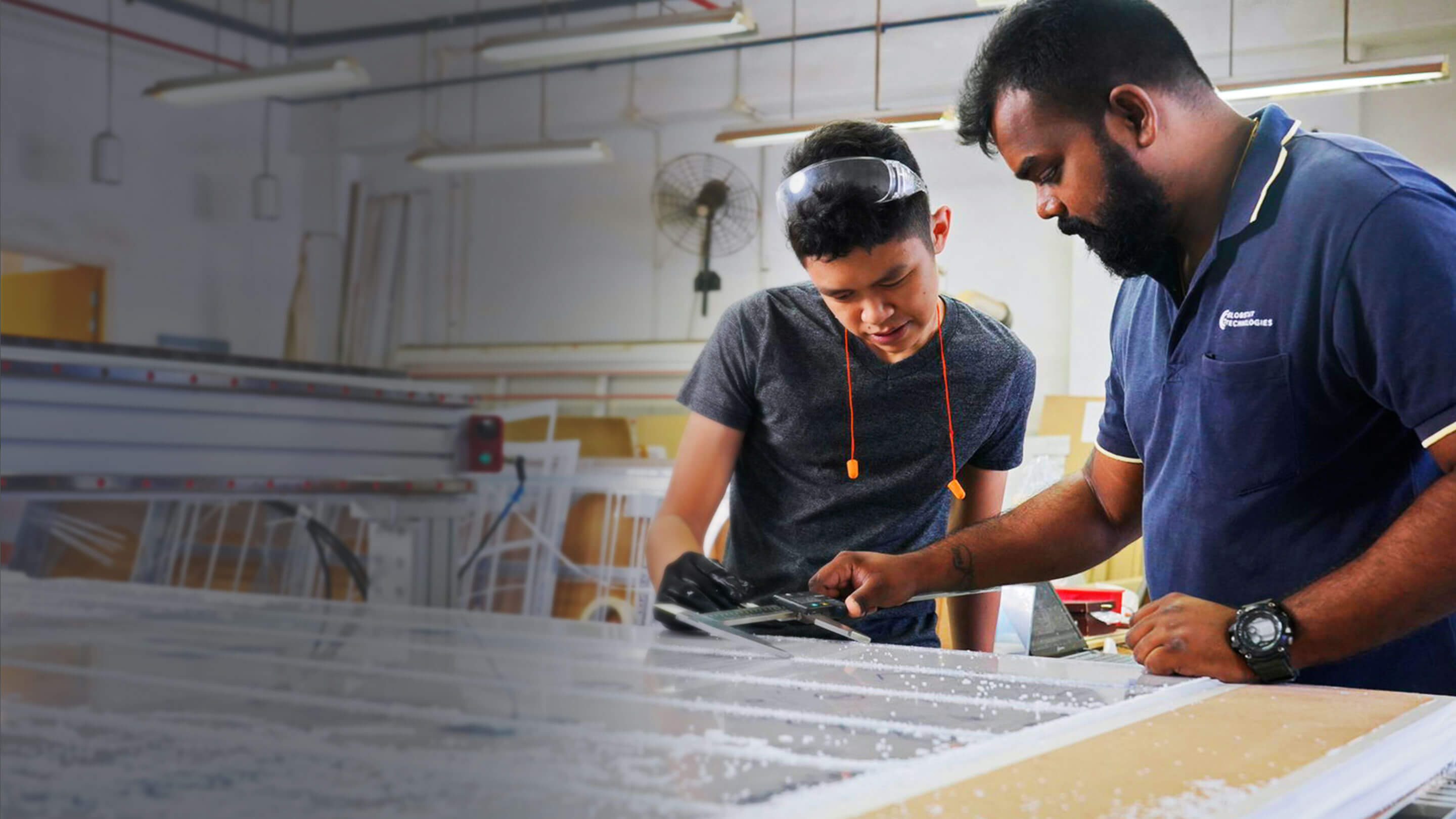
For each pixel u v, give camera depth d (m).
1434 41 5.34
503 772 0.47
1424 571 0.91
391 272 8.49
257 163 8.55
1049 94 1.05
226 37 8.10
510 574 3.66
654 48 4.92
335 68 5.45
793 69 6.99
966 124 1.14
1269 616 0.90
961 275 6.59
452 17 7.70
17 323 7.87
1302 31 5.51
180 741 0.50
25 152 7.26
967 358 1.37
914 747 0.55
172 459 1.29
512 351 7.99
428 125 8.22
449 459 1.66
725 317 1.45
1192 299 1.12
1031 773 0.51
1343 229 0.99
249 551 3.09
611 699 0.66
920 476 1.39
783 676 0.80
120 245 7.75
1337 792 0.53
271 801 0.41
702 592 1.13
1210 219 1.12
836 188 1.17
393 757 0.49
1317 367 1.04
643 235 7.77
